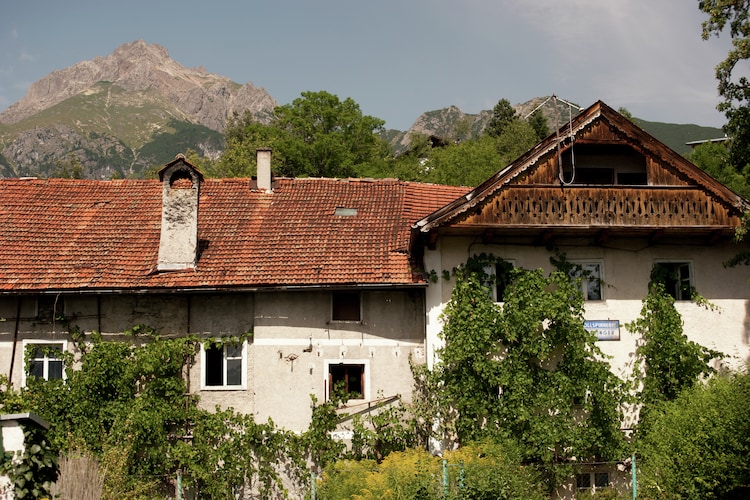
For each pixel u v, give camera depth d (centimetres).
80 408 2003
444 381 2006
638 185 2066
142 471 1981
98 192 2500
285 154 4862
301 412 2052
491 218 2003
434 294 2053
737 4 2050
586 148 2133
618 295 2117
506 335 1995
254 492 2017
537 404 1980
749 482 1650
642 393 2059
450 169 4897
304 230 2275
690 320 2131
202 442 2019
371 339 2088
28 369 2067
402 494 1650
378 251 2150
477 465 1727
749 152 2127
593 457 2009
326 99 5169
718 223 2070
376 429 2036
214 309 2103
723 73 2083
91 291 2041
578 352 2006
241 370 2084
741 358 2116
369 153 5272
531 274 2047
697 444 1716
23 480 1258
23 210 2369
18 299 2102
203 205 2428
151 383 2038
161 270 2112
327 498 1719
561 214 2028
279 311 2092
